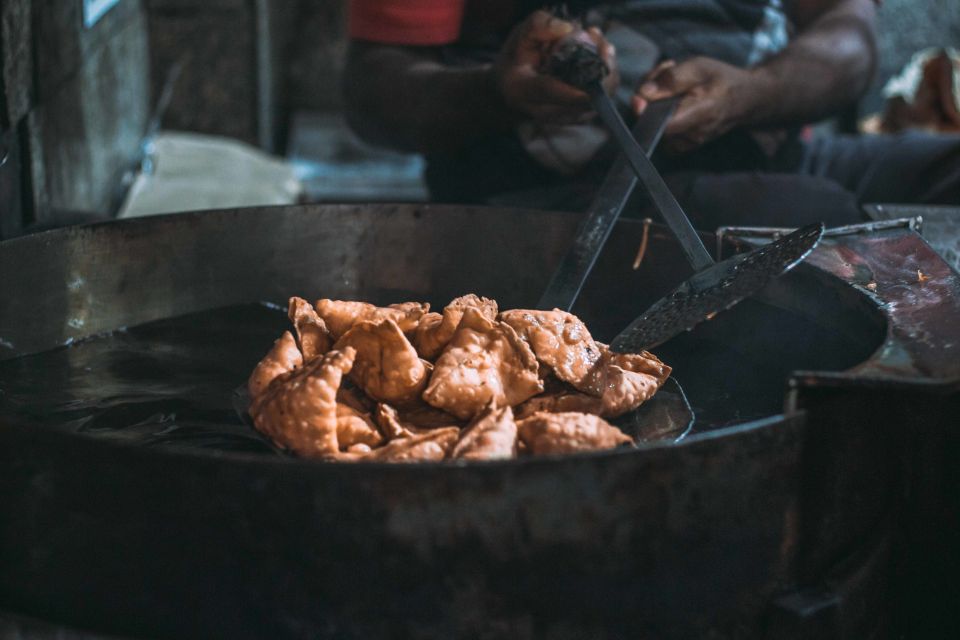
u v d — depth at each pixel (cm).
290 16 419
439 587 90
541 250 142
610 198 133
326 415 99
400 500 88
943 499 114
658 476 91
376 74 191
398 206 143
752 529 95
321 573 90
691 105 160
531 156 184
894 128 330
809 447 96
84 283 130
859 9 206
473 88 176
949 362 97
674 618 95
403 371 106
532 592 91
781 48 190
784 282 127
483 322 109
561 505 90
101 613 94
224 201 260
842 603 98
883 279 119
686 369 123
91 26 217
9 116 155
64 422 111
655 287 139
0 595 95
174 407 115
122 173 254
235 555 90
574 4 185
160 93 335
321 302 117
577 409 108
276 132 387
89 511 92
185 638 93
